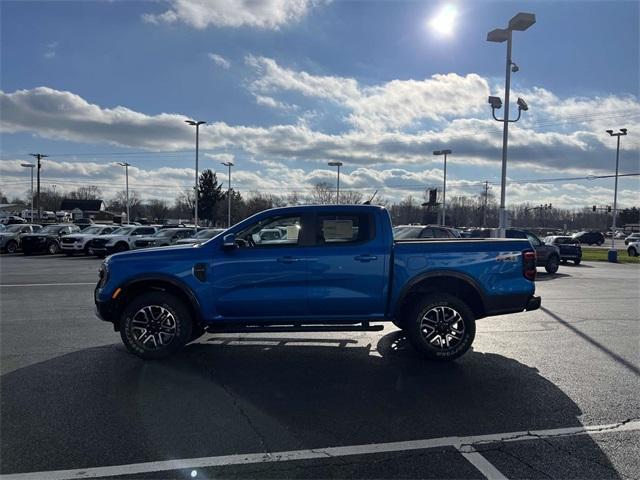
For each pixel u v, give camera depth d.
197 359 5.99
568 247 26.58
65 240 25.98
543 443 3.73
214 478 3.20
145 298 5.86
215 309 5.91
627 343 6.95
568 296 12.12
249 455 3.51
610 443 3.74
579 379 5.30
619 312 9.58
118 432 3.86
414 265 5.93
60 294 11.45
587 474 3.27
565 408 4.44
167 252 5.98
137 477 3.20
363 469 3.32
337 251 5.90
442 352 5.91
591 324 8.34
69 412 4.25
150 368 5.56
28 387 4.89
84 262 22.25
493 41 16.89
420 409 4.40
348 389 4.93
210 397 4.66
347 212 6.05
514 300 6.09
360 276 5.89
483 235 25.25
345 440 3.76
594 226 127.31
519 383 5.15
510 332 7.68
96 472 3.25
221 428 3.96
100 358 5.95
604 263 28.20
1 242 28.17
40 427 3.94
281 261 5.84
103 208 113.88
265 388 4.94
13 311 9.12
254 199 83.81
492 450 3.61
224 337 7.20
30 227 30.17
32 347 6.45
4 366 5.59
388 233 6.01
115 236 25.30
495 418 4.20
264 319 5.97
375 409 4.39
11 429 3.90
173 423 4.05
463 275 5.96
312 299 5.88
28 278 15.09
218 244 5.96
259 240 6.01
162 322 5.91
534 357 6.20
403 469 3.32
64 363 5.73
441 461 3.44
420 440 3.76
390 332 7.58
